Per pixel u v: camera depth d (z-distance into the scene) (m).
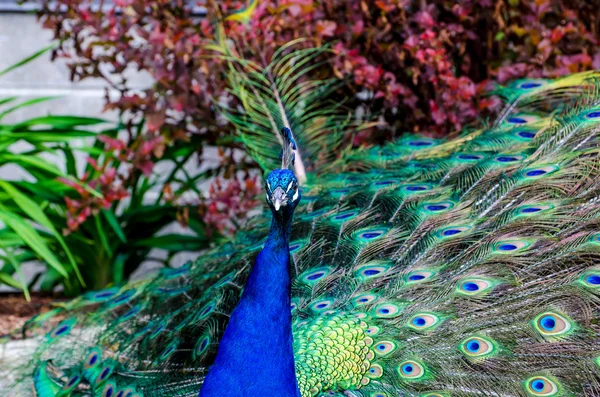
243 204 2.77
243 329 1.66
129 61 2.72
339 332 1.87
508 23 2.71
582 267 1.91
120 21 2.72
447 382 1.82
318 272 2.03
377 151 2.51
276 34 2.71
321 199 2.28
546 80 2.45
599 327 1.84
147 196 3.47
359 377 1.84
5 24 3.53
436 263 2.00
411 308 1.91
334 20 2.72
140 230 3.03
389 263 2.02
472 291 1.92
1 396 2.07
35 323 2.28
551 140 2.15
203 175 2.99
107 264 2.98
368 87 2.71
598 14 2.70
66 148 2.89
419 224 2.07
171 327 2.02
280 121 2.63
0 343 2.37
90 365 2.02
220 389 1.66
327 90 2.75
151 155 2.84
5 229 2.81
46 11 2.85
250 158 2.95
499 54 2.73
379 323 1.90
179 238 3.01
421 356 1.85
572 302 1.87
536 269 1.93
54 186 2.80
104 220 2.89
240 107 2.77
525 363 1.83
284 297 1.67
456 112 2.64
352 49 2.71
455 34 2.73
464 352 1.85
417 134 2.59
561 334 1.84
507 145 2.27
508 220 2.01
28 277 3.44
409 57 2.72
